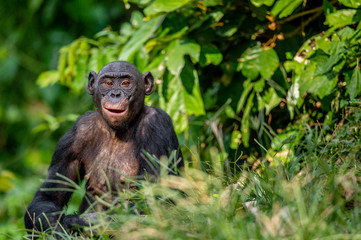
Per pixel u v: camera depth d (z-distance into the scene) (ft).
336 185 22.38
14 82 73.05
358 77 30.45
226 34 36.32
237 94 37.63
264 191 25.27
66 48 41.65
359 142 26.96
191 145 37.78
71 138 30.66
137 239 21.62
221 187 25.12
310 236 19.40
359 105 30.37
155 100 40.40
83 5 70.38
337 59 31.07
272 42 36.42
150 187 24.57
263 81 35.65
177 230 21.06
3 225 46.70
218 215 21.74
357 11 31.65
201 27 36.73
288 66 34.58
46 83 44.34
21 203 50.78
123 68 30.19
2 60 72.28
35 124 69.46
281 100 36.27
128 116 29.76
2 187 53.11
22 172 64.85
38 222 27.50
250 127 37.70
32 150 62.44
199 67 40.37
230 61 37.06
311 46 33.88
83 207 30.53
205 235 20.84
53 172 30.37
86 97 60.80
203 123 39.83
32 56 72.33
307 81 32.50
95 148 30.81
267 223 20.90
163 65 36.47
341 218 20.63
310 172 25.30
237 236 19.89
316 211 21.17
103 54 39.37
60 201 30.58
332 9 32.99
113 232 23.97
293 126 35.09
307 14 36.70
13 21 73.26
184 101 36.11
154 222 22.18
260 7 35.68
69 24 71.97
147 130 30.45
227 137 38.86
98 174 30.35
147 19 37.47
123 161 30.32
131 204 28.02
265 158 32.40
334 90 32.40
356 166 25.17
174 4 35.22
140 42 35.65
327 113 34.19
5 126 72.02
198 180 29.27
